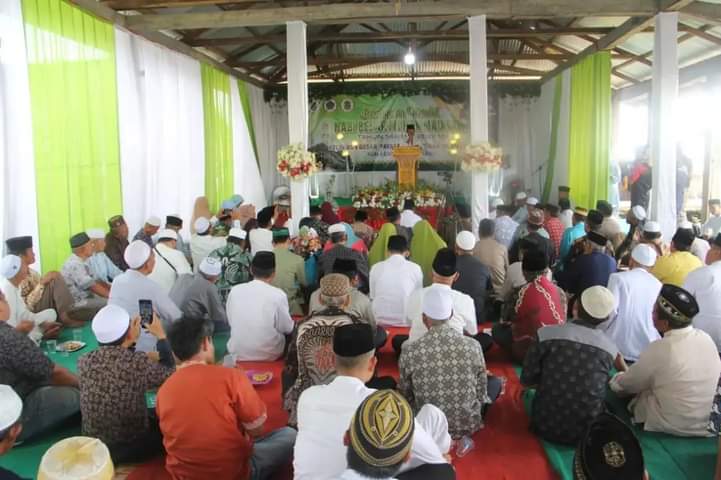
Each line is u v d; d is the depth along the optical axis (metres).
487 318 4.92
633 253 3.76
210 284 4.30
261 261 3.85
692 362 2.80
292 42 6.79
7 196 4.70
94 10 5.94
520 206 9.63
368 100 12.63
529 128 12.63
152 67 7.31
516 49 10.79
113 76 6.28
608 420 1.90
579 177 9.50
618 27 7.72
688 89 9.09
